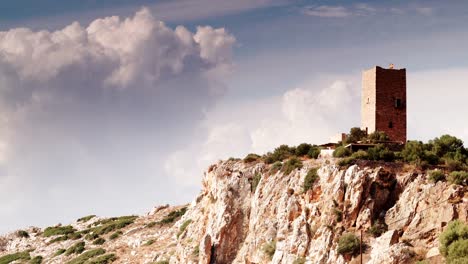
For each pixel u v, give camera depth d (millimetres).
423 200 123938
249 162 153750
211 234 144500
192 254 149500
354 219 126062
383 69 154375
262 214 138125
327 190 130125
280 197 137250
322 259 123000
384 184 128625
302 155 150250
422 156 135125
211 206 152125
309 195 132125
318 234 126188
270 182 141500
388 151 135375
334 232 125188
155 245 186875
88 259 193625
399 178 129375
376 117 152625
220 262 141250
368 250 121188
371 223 124875
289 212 133125
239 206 145750
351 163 132750
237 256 140125
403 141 153625
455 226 116250
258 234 135875
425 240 119312
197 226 161375
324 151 145250
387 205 127500
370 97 154625
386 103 153625
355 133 152250
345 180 129500
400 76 155125
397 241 119812
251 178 148250
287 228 131750
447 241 114688
